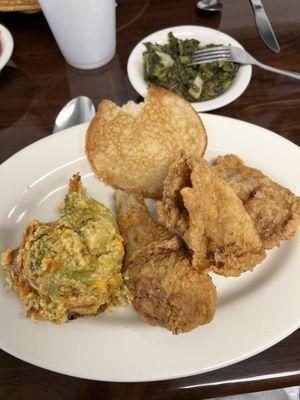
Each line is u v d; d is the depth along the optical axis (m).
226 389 0.22
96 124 0.28
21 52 0.38
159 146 0.28
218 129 0.29
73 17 0.31
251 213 0.25
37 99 0.35
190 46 0.34
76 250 0.22
